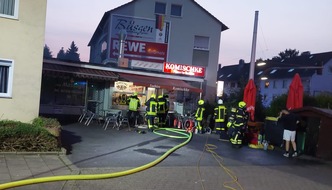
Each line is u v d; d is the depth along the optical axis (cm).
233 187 770
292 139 1241
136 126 1761
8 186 634
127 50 3153
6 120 1077
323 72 4712
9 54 1206
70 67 1912
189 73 2311
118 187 702
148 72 2169
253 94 1595
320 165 1120
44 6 1253
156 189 710
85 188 677
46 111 1873
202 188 744
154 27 3216
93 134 1406
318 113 1263
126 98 2045
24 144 910
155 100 1702
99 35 4097
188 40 3272
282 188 796
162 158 996
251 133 1466
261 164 1059
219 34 3328
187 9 3262
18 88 1223
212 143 1434
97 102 1997
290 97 1459
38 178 686
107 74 1973
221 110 1584
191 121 1841
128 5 3167
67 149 1049
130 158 987
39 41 1250
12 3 1213
